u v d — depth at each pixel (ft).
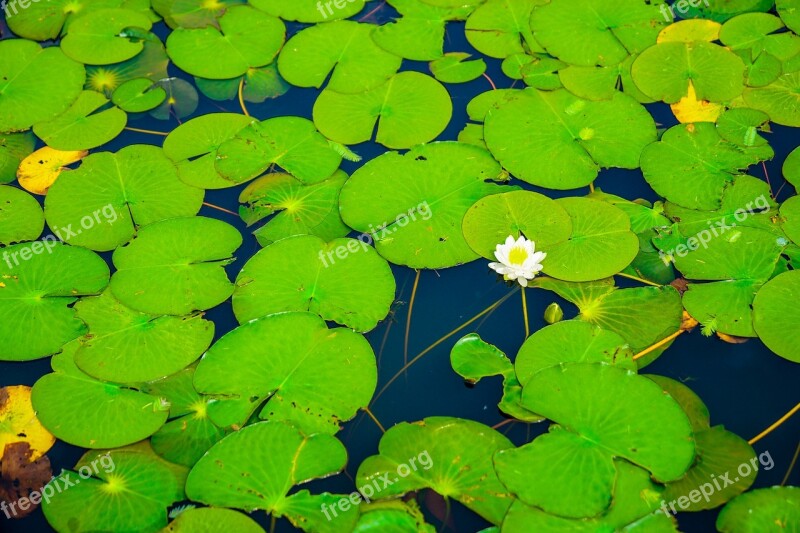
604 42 8.58
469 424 5.51
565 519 4.87
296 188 7.24
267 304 6.27
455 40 8.83
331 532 4.93
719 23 8.77
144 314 6.26
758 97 7.91
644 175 7.24
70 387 5.81
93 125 7.95
